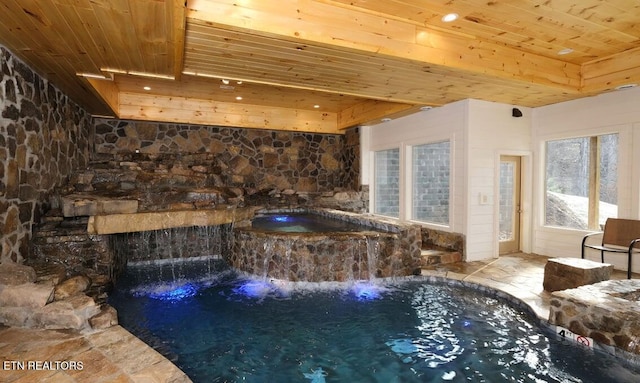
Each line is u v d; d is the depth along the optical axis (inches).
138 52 128.0
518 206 242.1
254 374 103.3
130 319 139.0
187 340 123.5
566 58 179.0
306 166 334.6
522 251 240.8
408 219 266.4
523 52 168.2
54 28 107.2
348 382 99.6
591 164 207.3
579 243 209.9
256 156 315.3
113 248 179.3
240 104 279.4
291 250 180.7
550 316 126.7
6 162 128.3
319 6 122.7
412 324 136.0
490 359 111.0
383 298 162.2
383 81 172.6
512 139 227.5
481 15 130.6
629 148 183.3
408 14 132.0
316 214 294.5
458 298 162.2
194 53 136.3
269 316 143.3
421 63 144.2
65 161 196.2
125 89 237.1
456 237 219.6
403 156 269.4
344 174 341.7
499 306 152.4
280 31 117.2
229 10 110.6
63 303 110.2
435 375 102.9
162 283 181.2
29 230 149.1
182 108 259.8
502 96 202.8
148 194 205.8
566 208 221.0
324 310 149.3
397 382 99.7
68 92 188.1
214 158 285.1
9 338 99.4
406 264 190.5
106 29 107.7
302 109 303.4
